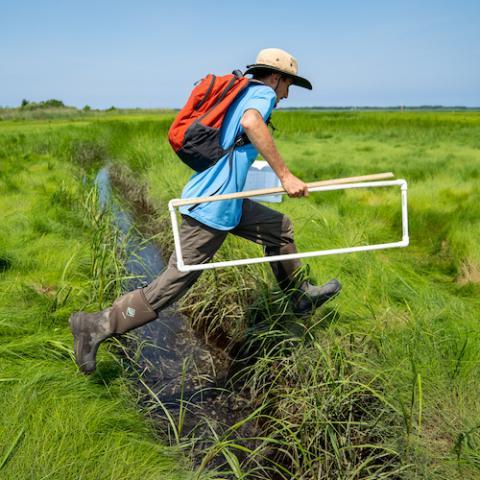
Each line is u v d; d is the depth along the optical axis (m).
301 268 2.92
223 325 3.55
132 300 2.45
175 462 2.04
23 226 4.77
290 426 2.29
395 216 5.55
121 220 6.32
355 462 2.11
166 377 2.90
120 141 15.55
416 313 3.01
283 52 2.47
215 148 2.33
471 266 4.00
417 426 2.10
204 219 2.38
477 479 1.87
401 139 16.27
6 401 2.09
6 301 3.14
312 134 18.31
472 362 2.41
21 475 1.75
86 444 1.95
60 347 2.64
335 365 2.46
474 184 7.08
